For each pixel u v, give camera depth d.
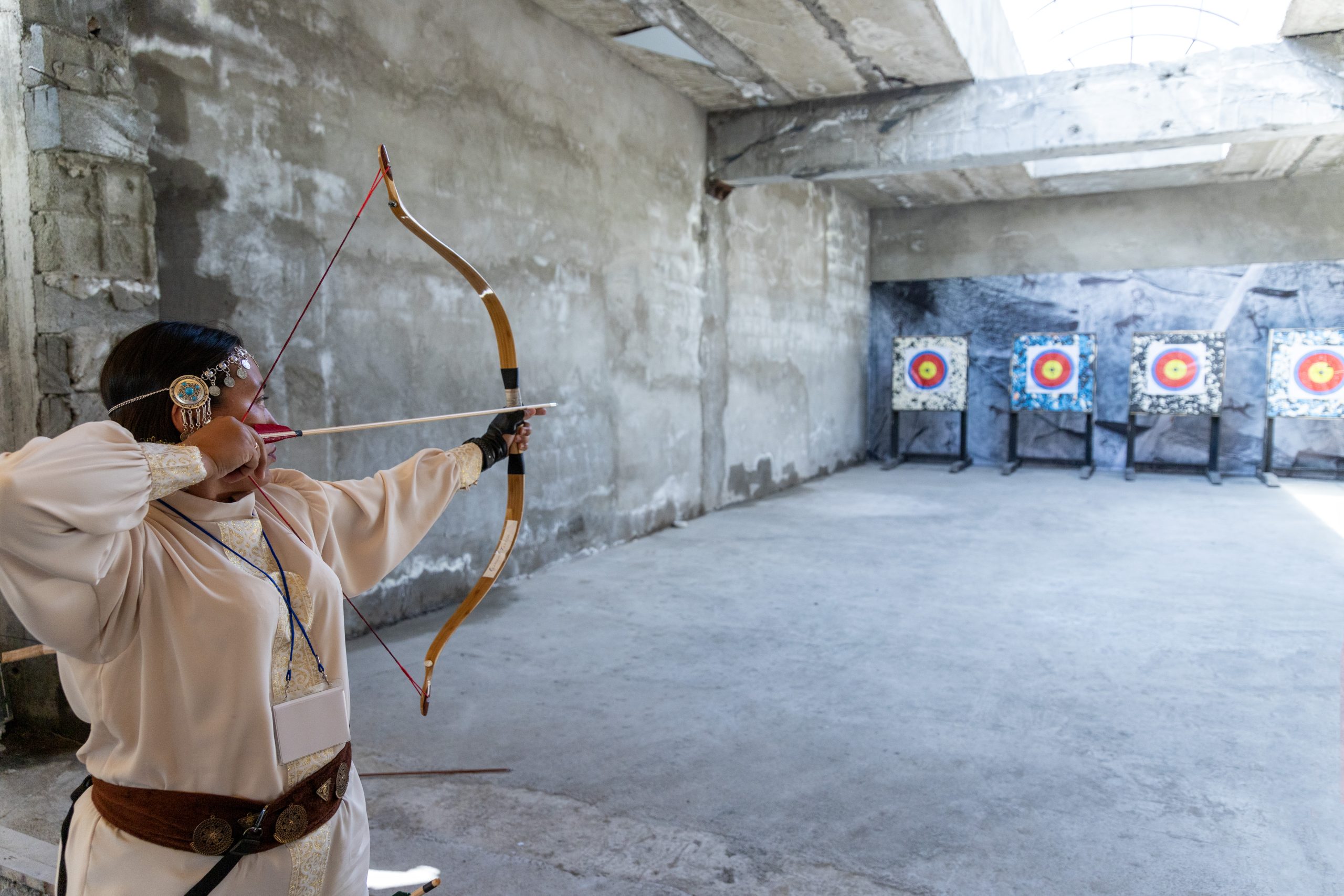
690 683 2.80
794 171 5.52
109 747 0.81
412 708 2.59
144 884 0.78
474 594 1.30
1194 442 8.06
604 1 4.03
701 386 5.82
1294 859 1.78
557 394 4.36
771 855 1.81
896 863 1.78
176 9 2.58
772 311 6.87
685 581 4.11
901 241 9.05
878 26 4.30
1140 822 1.93
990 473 8.21
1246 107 4.59
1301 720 2.48
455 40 3.62
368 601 3.35
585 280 4.53
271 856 0.82
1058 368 8.25
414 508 1.07
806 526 5.50
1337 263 7.44
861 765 2.22
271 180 2.89
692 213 5.61
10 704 2.43
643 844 1.85
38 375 2.27
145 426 0.81
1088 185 7.85
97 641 0.75
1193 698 2.65
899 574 4.25
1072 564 4.43
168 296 2.59
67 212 2.24
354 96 3.18
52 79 2.19
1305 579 4.07
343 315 3.17
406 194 3.42
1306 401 7.39
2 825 1.91
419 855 1.81
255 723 0.79
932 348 8.67
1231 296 7.80
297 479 0.99
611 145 4.70
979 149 5.09
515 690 2.74
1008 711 2.56
